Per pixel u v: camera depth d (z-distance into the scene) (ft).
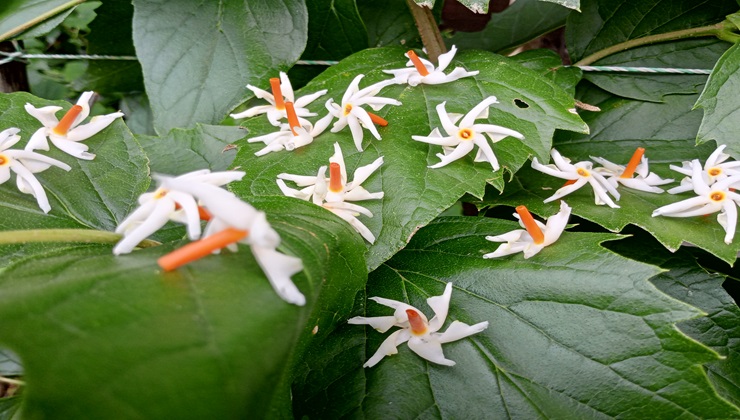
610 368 0.75
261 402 0.48
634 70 1.05
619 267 0.78
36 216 0.80
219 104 0.99
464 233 0.87
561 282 0.79
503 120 0.90
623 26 1.08
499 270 0.82
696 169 0.87
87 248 0.67
